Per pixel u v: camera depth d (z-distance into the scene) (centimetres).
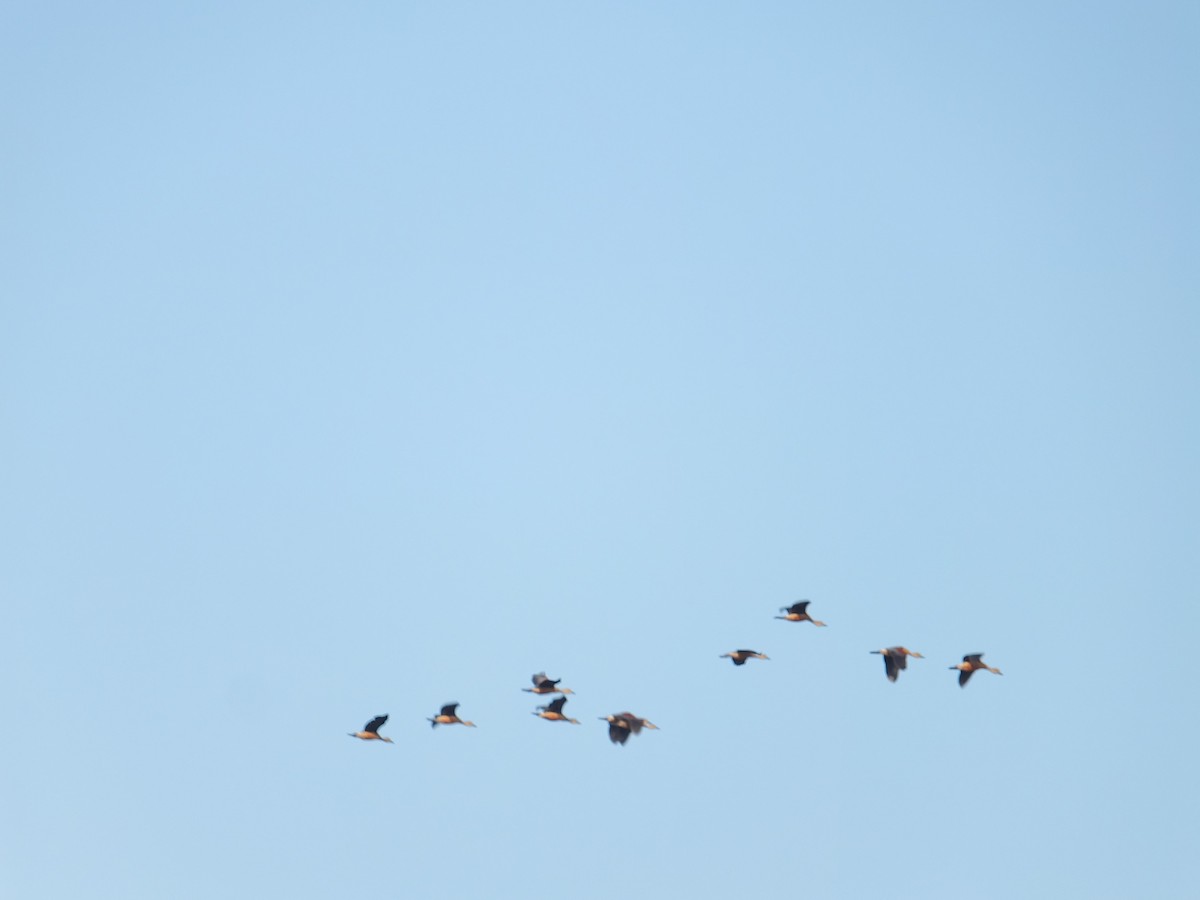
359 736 8112
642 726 7956
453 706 8231
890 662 8412
